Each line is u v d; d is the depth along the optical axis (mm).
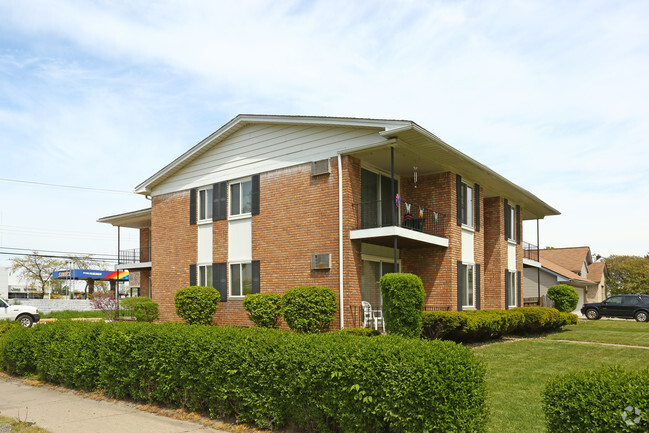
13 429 6945
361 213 15555
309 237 15750
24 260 51281
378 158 15891
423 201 17703
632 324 23719
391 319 12367
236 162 18219
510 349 13969
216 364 7195
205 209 19250
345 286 14672
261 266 16906
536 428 6531
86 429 7008
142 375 8422
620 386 4238
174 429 6953
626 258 54812
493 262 21344
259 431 6719
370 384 5684
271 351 6832
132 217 25906
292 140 16625
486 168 17453
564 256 39938
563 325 20703
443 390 5223
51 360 10367
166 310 20109
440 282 16828
